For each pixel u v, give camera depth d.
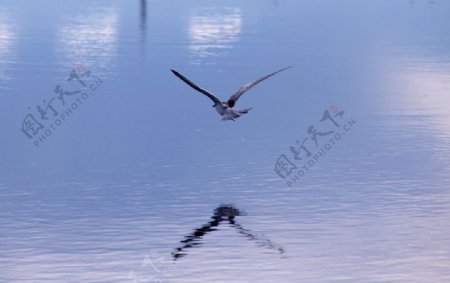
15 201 33.69
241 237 29.75
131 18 85.00
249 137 42.62
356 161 38.94
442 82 55.25
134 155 39.59
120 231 30.41
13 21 82.25
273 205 33.19
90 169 37.69
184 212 32.41
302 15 88.81
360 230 30.45
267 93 51.91
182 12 89.88
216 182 35.91
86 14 88.38
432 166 38.12
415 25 82.56
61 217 31.88
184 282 26.19
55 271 26.95
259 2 101.19
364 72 58.19
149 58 62.03
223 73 56.94
